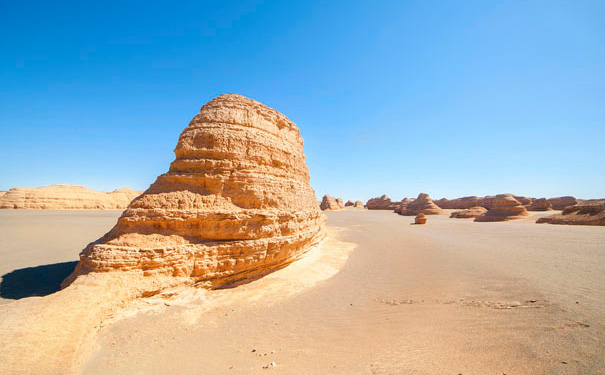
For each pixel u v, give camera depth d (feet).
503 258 49.08
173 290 30.37
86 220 123.34
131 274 28.40
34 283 36.96
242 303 31.65
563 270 37.37
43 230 88.43
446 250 62.03
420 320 24.97
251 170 41.29
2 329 18.71
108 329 23.70
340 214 242.99
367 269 49.03
